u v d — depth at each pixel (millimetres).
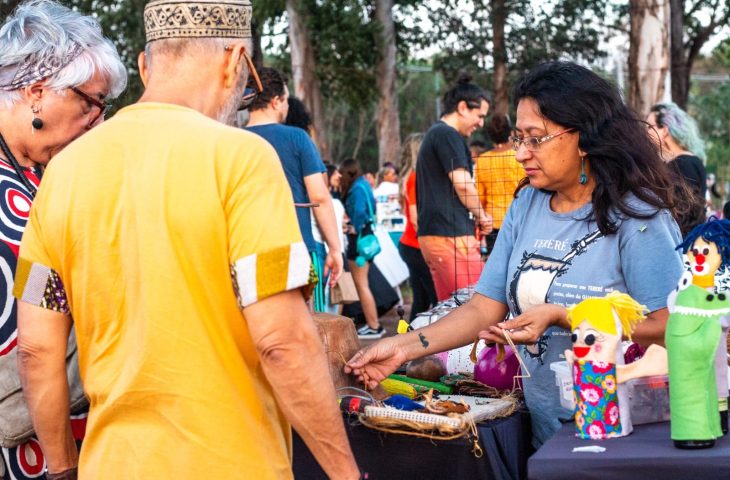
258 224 1860
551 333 2643
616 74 20281
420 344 2715
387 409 2516
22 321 2049
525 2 27156
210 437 1882
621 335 2184
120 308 1931
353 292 7391
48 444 2145
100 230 1920
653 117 5566
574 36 27359
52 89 2363
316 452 1962
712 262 2020
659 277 2475
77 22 2434
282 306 1869
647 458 1949
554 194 2719
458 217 5973
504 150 6332
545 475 1987
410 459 2516
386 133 22547
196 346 1882
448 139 5906
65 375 2105
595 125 2521
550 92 2537
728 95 39438
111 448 1926
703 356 1981
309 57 21516
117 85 2490
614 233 2533
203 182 1870
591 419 2148
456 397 2865
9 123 2389
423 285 7105
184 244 1869
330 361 2797
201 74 2016
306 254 1908
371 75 22359
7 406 2279
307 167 5055
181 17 1995
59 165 1990
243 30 2062
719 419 2049
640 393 2266
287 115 5816
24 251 2033
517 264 2713
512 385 2932
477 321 2803
